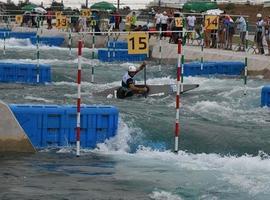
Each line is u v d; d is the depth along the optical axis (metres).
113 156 15.52
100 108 16.52
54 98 23.75
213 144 16.75
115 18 48.84
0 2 78.12
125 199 11.95
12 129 15.20
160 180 13.31
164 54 40.69
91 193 12.28
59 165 14.38
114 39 47.81
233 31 40.19
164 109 21.30
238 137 17.23
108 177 13.49
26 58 40.66
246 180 13.36
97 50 44.72
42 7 66.44
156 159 15.30
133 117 18.31
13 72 28.73
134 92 24.19
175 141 15.91
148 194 12.32
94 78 31.72
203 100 23.95
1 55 41.31
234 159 15.39
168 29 43.19
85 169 14.12
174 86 24.83
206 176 13.66
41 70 29.11
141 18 58.97
